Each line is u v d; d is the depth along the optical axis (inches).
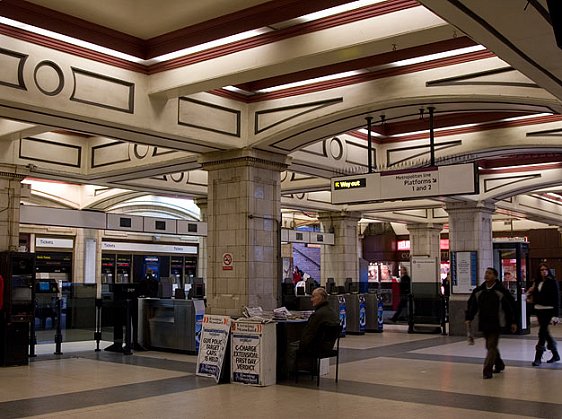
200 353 380.5
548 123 478.3
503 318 372.5
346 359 454.3
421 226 1047.6
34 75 339.9
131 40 368.5
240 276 456.4
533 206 901.2
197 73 366.3
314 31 318.7
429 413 275.6
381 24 297.9
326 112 411.2
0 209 496.4
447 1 193.8
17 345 427.5
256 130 450.0
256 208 464.4
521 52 233.9
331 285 702.5
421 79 374.6
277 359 366.3
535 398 308.8
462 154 520.4
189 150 464.1
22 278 435.2
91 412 279.1
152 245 894.4
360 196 438.3
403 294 888.3
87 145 579.5
